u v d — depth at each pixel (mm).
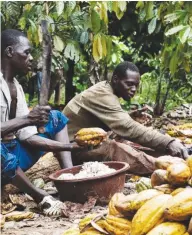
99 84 3002
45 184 2910
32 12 3480
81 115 2986
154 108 5883
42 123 2467
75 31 3861
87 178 2482
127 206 1489
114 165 2703
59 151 2627
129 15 5324
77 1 3650
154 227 1409
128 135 2848
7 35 2611
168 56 4293
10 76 2619
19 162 2627
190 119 5254
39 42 3633
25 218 2373
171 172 1506
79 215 2408
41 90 2422
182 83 6090
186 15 3652
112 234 1510
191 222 1358
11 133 2658
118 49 5266
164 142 2797
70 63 5691
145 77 6355
